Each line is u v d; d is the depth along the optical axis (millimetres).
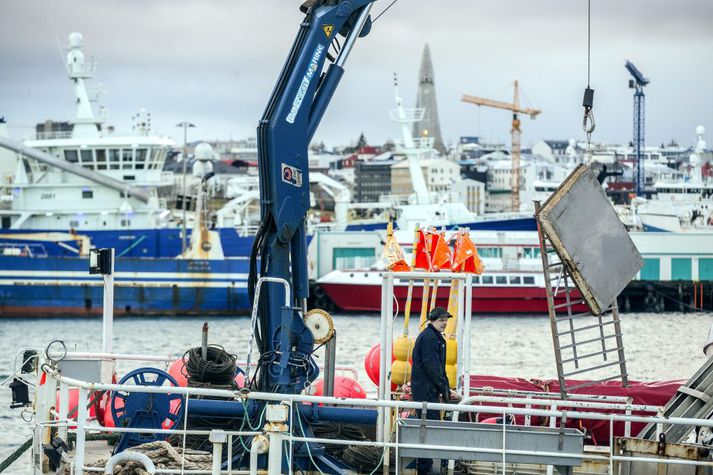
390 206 150875
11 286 112938
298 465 20141
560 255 20500
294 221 20656
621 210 153250
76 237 124000
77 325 105875
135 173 131625
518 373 67500
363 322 110188
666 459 18125
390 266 22031
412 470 20203
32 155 128375
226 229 130500
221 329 102500
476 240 123375
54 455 20734
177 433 18641
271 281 20422
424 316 22703
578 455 17828
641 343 91062
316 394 24984
